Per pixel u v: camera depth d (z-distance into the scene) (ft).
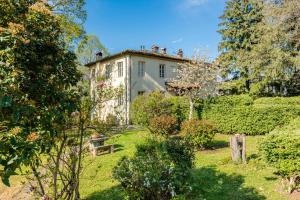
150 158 16.48
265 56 62.80
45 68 10.87
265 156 19.93
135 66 77.05
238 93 85.56
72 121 14.52
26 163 8.09
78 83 15.08
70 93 12.51
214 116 53.98
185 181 17.35
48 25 11.32
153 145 19.02
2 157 7.38
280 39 58.08
